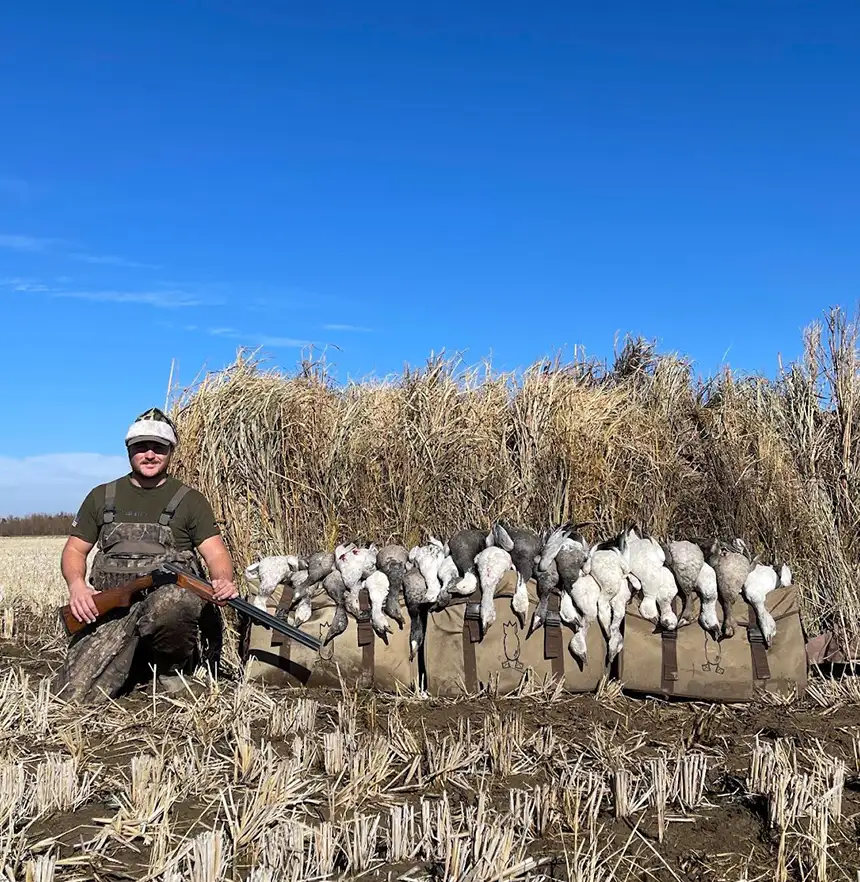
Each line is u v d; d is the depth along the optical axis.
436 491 4.62
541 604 3.89
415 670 3.93
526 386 4.78
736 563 3.88
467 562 3.98
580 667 3.86
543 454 4.63
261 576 4.05
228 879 2.10
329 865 2.17
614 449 4.66
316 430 4.70
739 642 3.84
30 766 2.82
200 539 3.85
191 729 3.21
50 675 4.08
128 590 3.61
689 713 3.62
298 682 3.90
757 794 2.64
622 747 3.03
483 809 2.38
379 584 3.91
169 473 4.50
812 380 4.83
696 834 2.41
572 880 2.12
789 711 3.61
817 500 4.61
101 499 3.81
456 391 4.86
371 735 3.11
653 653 3.83
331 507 4.62
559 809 2.50
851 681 3.99
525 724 3.34
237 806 2.48
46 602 6.77
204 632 3.98
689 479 4.68
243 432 4.63
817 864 2.19
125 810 2.42
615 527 4.54
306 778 2.73
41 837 2.32
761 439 4.70
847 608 4.41
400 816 2.30
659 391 4.96
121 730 3.19
